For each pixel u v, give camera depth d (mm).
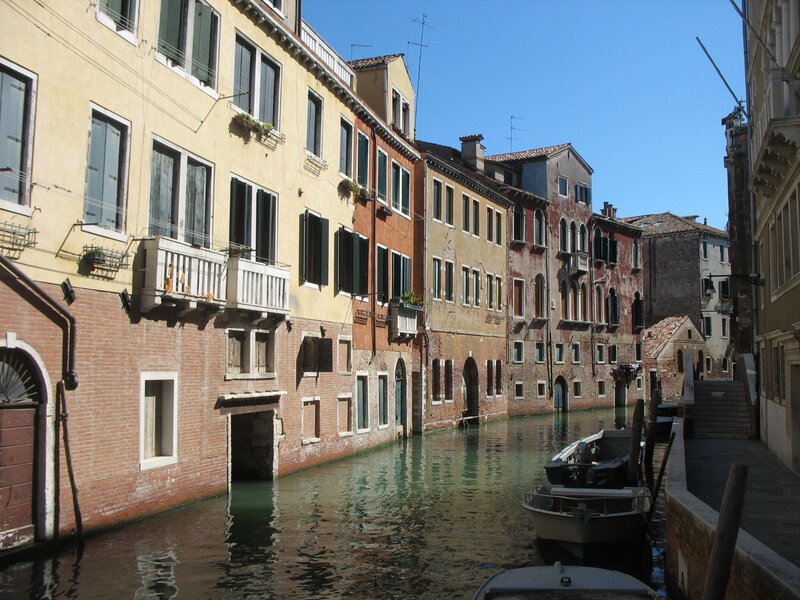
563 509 10898
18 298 9094
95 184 10508
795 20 12664
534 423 31141
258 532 11086
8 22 9047
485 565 9820
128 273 10984
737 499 5570
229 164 13797
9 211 8953
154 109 11688
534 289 36094
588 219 40812
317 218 17359
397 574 9344
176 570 9102
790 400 13648
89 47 10352
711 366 49500
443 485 15602
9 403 9000
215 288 12695
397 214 23594
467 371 30266
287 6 16688
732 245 24531
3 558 8898
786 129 11203
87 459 10133
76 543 9867
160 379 11648
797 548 8031
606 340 42156
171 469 11914
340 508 13000
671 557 8875
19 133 9281
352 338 19484
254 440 15195
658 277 50094
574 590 6594
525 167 37656
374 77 23938
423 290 25656
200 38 12977
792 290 13219
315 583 8875
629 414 36844
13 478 9062
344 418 19141
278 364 15344
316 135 17797
